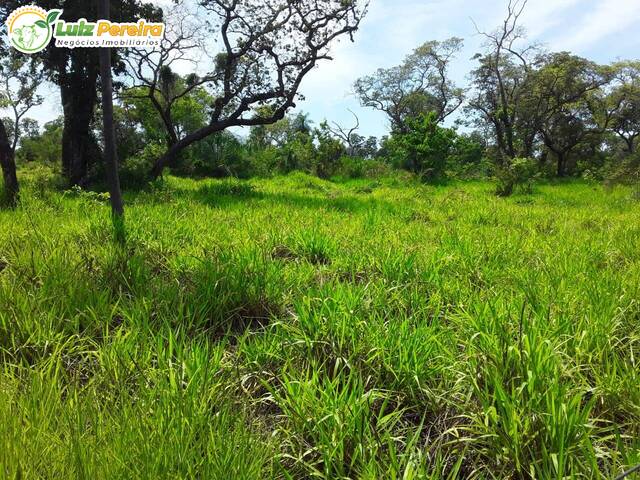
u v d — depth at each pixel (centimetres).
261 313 402
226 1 1641
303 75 1742
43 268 427
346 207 1149
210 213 891
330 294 385
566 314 348
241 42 1752
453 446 244
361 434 230
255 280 418
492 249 600
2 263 504
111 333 351
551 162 4497
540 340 286
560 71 3409
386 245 596
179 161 2872
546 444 222
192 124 3919
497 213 1048
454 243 624
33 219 686
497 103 3716
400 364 289
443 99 4556
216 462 200
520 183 1941
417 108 4872
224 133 3475
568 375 274
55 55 1541
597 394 252
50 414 228
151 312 381
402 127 4800
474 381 258
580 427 224
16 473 183
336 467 215
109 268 442
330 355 309
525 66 3456
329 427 236
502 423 235
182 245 595
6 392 238
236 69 1741
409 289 444
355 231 729
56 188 1466
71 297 372
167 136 2028
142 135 3161
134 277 437
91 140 1619
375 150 5822
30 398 238
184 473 197
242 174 3061
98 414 224
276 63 1741
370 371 297
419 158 2844
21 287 392
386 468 222
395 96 4781
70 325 340
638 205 1298
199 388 254
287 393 258
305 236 617
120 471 191
